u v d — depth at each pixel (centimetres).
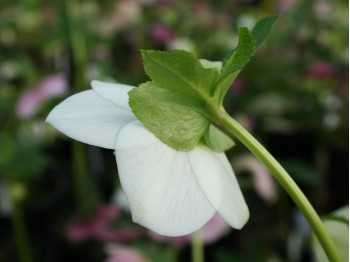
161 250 32
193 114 12
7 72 45
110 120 12
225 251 34
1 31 46
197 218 11
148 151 12
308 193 43
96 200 38
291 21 43
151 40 48
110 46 46
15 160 36
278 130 43
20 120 42
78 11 44
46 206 44
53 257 41
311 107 42
